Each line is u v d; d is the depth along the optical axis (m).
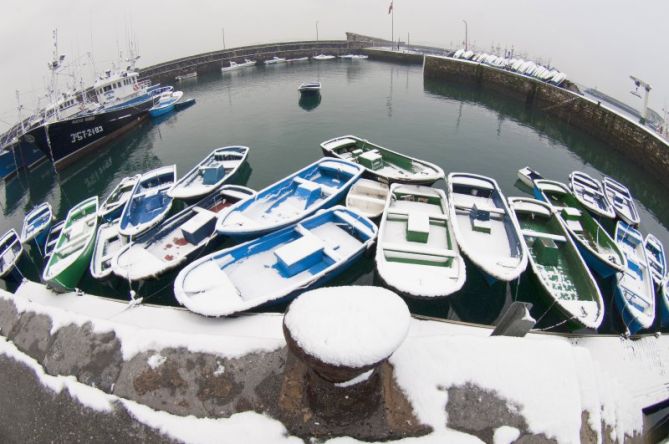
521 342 4.11
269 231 16.83
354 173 21.75
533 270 14.81
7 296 5.88
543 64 50.12
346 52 71.81
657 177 27.72
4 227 23.55
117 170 29.47
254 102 44.44
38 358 4.83
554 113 39.31
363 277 17.05
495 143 32.16
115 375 4.40
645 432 5.43
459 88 49.78
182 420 3.92
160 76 57.06
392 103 42.69
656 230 22.17
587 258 16.53
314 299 3.52
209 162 26.27
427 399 3.81
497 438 3.56
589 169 28.59
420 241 15.97
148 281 15.59
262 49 69.75
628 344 12.01
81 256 16.11
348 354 3.09
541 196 21.80
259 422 3.80
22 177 28.95
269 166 28.34
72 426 4.14
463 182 20.12
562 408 3.67
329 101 43.72
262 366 4.25
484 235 17.00
